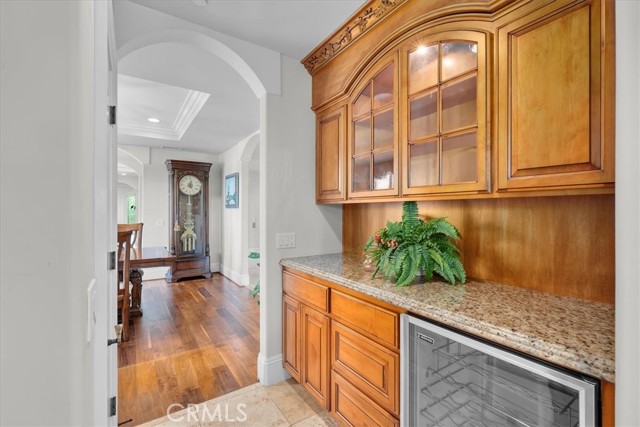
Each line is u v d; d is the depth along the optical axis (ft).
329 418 5.96
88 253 2.12
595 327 3.05
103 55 3.24
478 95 4.05
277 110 7.32
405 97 5.10
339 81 6.88
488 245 5.03
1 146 1.06
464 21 4.20
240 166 16.39
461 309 3.61
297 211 7.64
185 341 9.35
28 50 1.20
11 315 1.11
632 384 1.69
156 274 17.51
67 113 1.57
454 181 4.47
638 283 1.67
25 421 1.16
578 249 4.02
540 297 4.09
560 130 3.31
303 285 6.44
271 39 6.77
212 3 5.57
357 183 6.50
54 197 1.40
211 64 8.05
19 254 1.15
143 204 17.63
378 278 5.22
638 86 1.69
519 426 2.93
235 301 13.37
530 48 3.56
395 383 4.18
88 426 2.04
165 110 12.49
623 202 1.75
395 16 5.43
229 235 18.16
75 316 1.65
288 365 7.05
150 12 5.73
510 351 2.97
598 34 3.03
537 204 4.43
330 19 6.08
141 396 6.64
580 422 2.47
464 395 3.42
